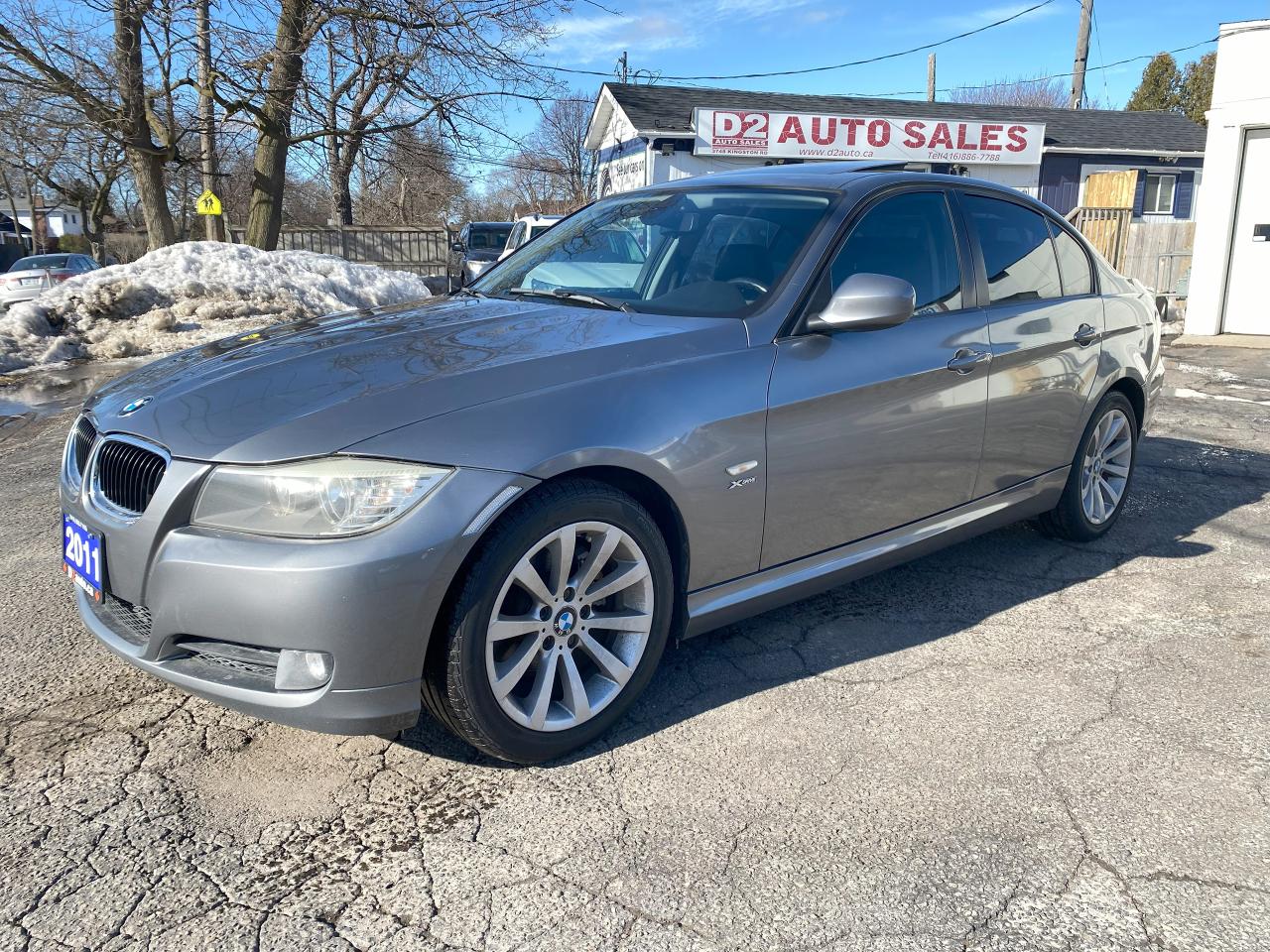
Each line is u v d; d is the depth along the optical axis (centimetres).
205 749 275
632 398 269
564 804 250
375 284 1551
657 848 233
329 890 218
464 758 272
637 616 277
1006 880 223
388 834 238
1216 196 1085
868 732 286
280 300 1365
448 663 242
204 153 1927
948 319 354
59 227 7338
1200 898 217
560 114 5191
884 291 298
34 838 235
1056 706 302
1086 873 226
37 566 416
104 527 253
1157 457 616
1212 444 650
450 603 240
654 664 285
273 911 211
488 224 2108
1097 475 445
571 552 257
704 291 323
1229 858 231
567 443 251
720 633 353
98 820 242
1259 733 288
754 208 354
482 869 225
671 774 264
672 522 286
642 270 350
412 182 2723
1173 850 234
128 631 264
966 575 412
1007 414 376
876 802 252
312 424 238
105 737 281
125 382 304
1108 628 361
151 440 249
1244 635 355
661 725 289
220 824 241
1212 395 816
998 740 282
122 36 1656
